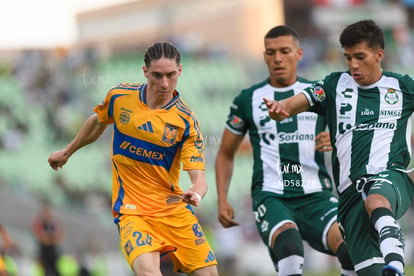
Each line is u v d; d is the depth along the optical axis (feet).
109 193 213.25
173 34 348.79
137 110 56.03
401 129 54.08
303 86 67.92
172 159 56.95
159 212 56.80
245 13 335.67
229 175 71.00
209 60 276.82
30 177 211.41
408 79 54.19
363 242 53.47
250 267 188.24
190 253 57.57
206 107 258.37
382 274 46.50
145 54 54.70
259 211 66.18
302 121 66.54
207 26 346.95
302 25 292.20
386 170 52.95
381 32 53.36
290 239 61.87
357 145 54.29
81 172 214.69
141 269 53.67
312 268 183.62
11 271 105.29
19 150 220.02
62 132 228.43
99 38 364.38
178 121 56.08
